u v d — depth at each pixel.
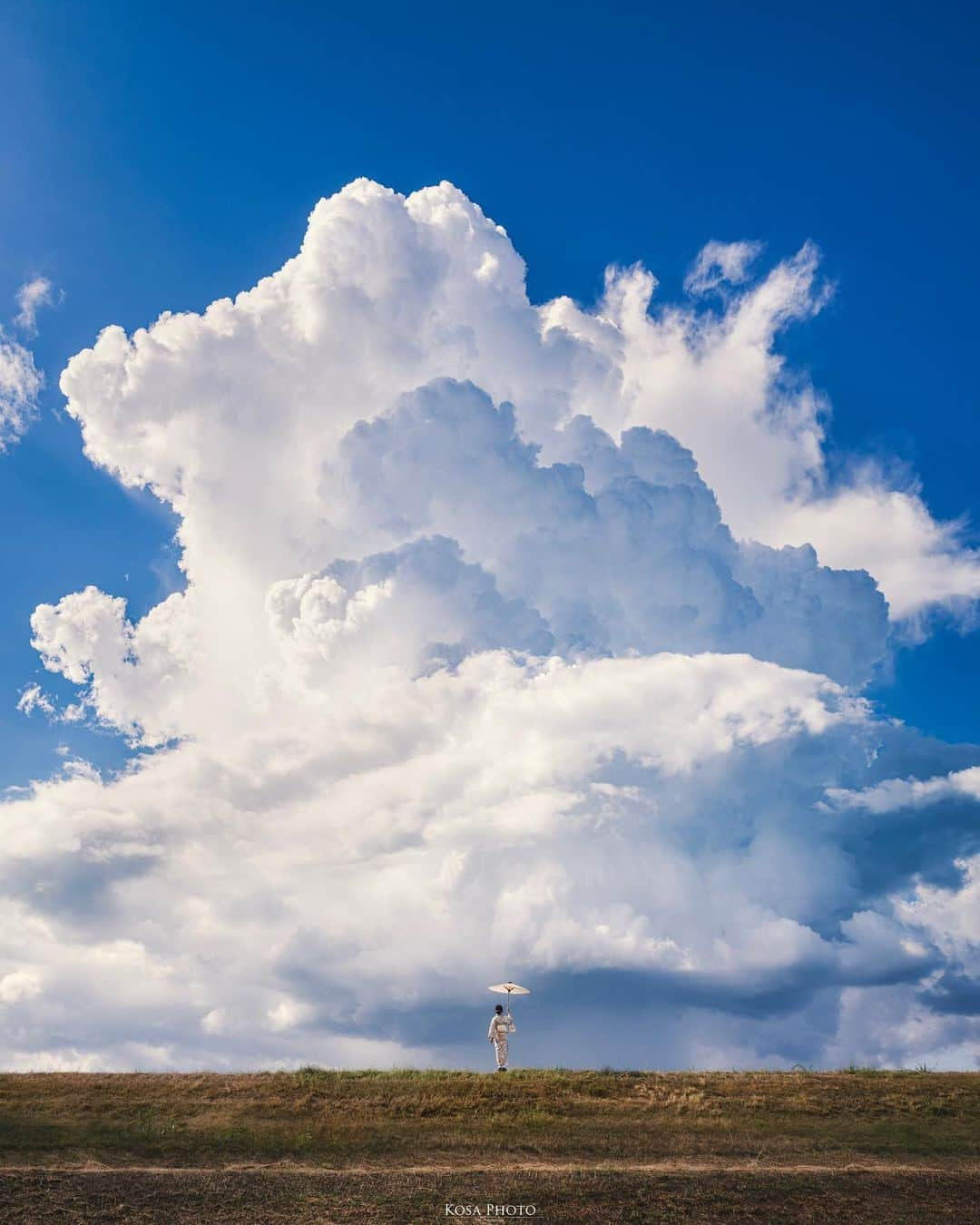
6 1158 24.31
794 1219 21.98
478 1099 30.00
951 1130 28.11
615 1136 27.20
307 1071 33.22
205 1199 22.05
